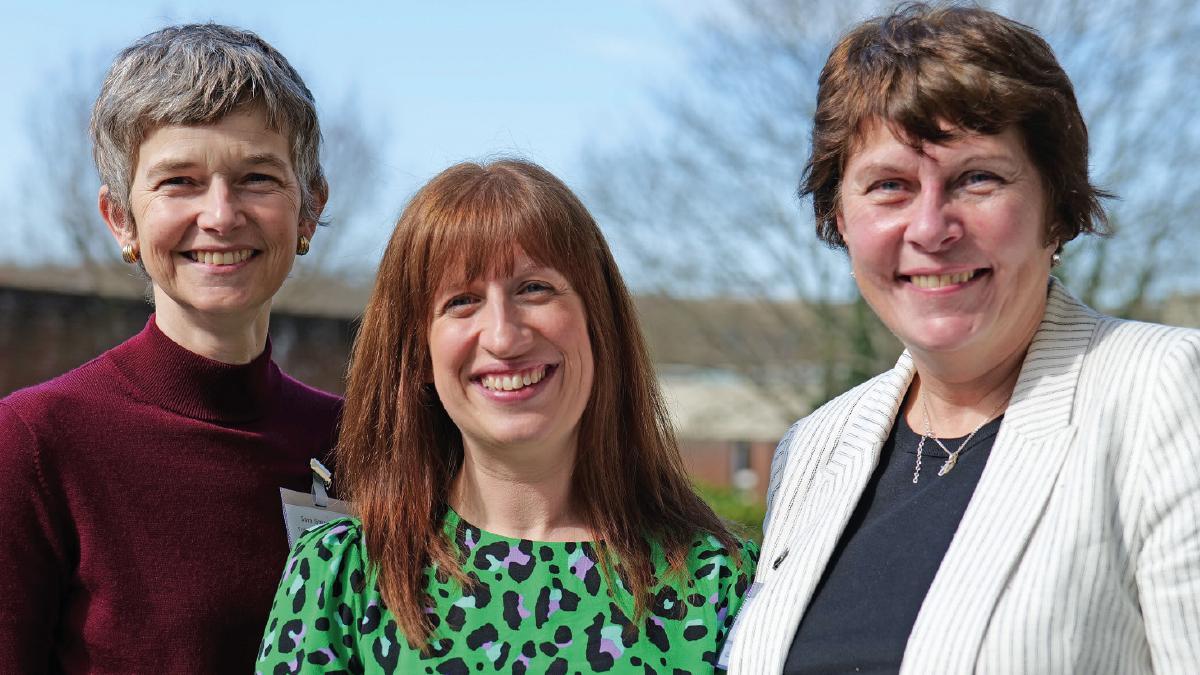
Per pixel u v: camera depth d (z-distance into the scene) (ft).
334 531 8.10
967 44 6.67
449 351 7.89
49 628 8.29
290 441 9.32
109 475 8.49
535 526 8.23
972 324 6.85
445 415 8.52
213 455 8.84
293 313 55.93
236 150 8.56
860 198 7.11
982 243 6.74
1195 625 5.94
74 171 61.21
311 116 9.17
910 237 6.83
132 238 9.02
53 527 8.27
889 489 7.48
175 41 8.68
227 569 8.63
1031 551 6.37
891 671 6.64
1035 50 6.74
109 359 8.93
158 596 8.38
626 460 8.62
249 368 9.09
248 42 8.93
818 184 7.55
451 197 7.94
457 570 7.90
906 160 6.82
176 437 8.76
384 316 8.25
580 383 8.15
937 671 6.31
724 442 93.04
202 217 8.53
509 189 7.93
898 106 6.72
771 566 7.93
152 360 8.87
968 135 6.66
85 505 8.37
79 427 8.52
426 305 7.98
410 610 7.68
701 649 7.91
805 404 58.29
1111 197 7.25
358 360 8.41
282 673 7.64
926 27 6.88
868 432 7.79
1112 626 6.15
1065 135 6.73
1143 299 47.29
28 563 8.16
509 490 8.22
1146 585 6.12
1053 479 6.51
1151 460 6.22
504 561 8.02
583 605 7.91
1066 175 6.79
